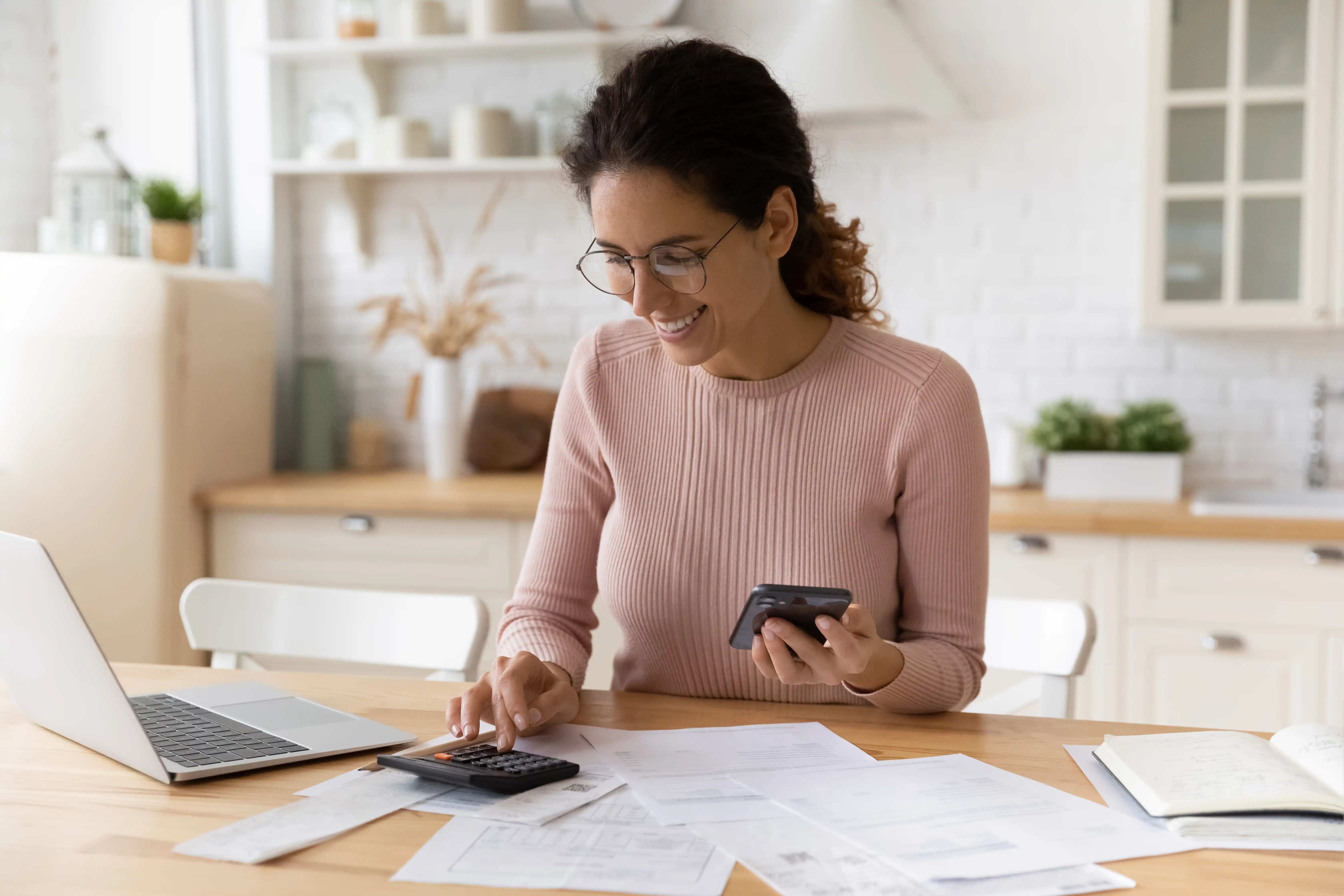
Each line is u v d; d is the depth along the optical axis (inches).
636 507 57.1
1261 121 113.3
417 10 133.0
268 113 141.4
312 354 146.6
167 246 131.1
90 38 143.4
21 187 138.7
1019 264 128.7
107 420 115.9
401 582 119.3
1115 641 106.7
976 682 52.8
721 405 56.3
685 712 51.0
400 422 144.9
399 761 41.6
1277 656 103.3
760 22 131.7
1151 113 114.3
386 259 144.3
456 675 63.9
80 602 117.4
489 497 117.2
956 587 54.3
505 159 133.0
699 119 45.9
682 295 47.3
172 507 117.3
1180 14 114.0
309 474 137.3
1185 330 125.0
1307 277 112.7
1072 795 40.3
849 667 44.1
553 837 36.4
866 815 38.0
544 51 135.1
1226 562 104.0
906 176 130.4
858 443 54.8
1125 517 104.8
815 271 56.5
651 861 34.7
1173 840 36.3
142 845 36.0
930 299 130.9
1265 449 125.0
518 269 141.5
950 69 128.3
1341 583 101.5
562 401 61.2
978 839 36.0
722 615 55.7
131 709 40.4
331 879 33.6
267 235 142.1
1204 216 115.0
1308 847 35.8
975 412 55.1
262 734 46.1
